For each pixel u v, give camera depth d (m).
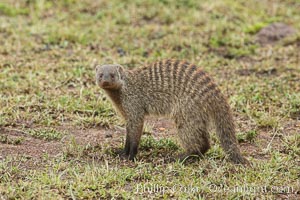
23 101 12.94
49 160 10.17
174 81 10.42
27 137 11.33
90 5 19.58
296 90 13.96
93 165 9.71
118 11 19.27
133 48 16.67
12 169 9.59
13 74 14.40
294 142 11.16
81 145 10.94
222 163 10.00
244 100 13.27
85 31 17.62
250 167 9.84
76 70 14.76
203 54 16.48
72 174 9.54
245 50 16.83
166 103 10.51
